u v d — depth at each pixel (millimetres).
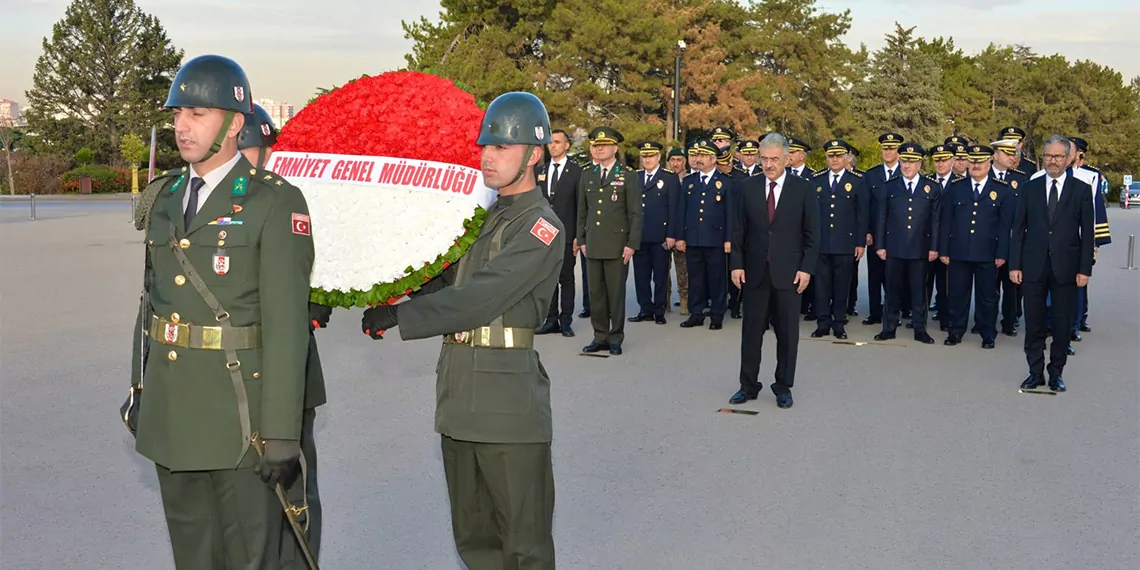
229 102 3240
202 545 3480
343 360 9141
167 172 3541
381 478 5656
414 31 44625
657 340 10648
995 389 8195
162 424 3324
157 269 3365
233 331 3279
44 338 9875
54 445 6172
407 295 3756
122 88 63125
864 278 17688
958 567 4465
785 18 51562
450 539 4785
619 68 42594
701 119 44219
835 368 9117
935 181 10938
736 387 8164
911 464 6008
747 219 7453
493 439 3625
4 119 66125
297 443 3260
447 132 3672
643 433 6680
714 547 4691
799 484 5617
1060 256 7977
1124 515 5152
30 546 4621
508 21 43906
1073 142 10867
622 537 4820
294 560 3812
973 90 78938
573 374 8680
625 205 9656
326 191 3643
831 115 54156
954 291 10641
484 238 3682
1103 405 7609
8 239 22078
